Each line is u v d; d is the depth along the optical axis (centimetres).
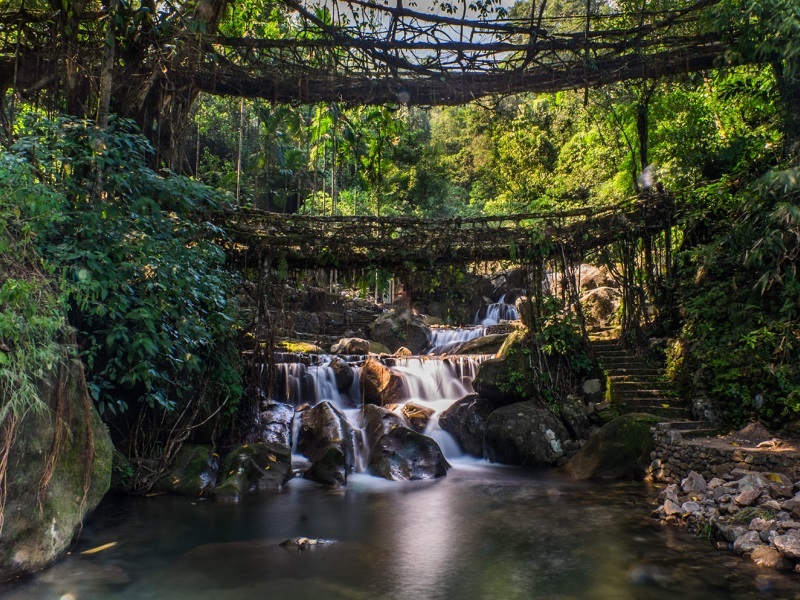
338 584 496
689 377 992
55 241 630
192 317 734
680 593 476
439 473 952
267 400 1075
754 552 547
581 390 1102
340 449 941
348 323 1805
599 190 1881
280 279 1034
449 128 3278
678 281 1138
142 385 833
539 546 598
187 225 797
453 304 2066
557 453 1023
